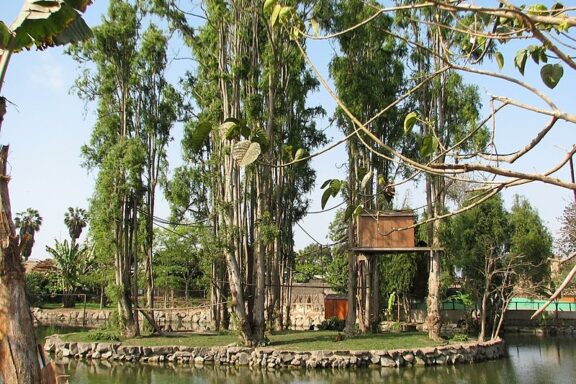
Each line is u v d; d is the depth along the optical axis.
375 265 35.66
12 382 6.02
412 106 32.31
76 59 31.92
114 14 32.06
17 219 59.81
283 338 30.23
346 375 23.25
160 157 34.16
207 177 32.16
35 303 52.41
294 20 4.62
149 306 33.62
